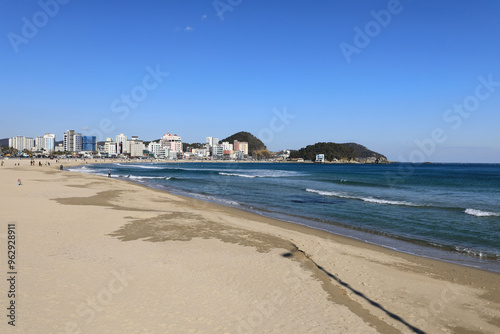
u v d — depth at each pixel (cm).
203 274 844
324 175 7238
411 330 600
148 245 1108
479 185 4603
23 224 1348
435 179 6025
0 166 7812
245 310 645
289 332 564
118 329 549
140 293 707
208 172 8338
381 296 757
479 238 1421
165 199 2502
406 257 1109
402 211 2130
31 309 609
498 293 805
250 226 1533
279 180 5344
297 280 824
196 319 598
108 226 1387
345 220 1822
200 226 1468
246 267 910
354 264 991
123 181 4338
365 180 5556
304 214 2012
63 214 1612
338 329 583
